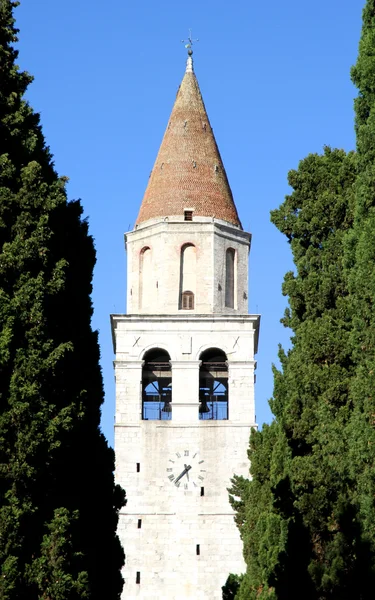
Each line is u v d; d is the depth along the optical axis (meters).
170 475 79.94
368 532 47.44
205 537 78.75
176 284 84.81
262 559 56.56
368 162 49.59
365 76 49.94
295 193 58.53
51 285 44.00
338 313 54.09
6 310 42.34
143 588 77.50
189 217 86.56
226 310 85.19
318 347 53.12
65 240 46.25
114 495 53.00
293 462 52.31
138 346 82.81
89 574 45.22
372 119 49.44
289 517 54.69
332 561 49.00
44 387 43.03
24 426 41.47
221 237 86.31
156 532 78.81
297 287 55.91
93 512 47.44
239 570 78.00
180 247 85.69
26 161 46.53
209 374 83.62
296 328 56.16
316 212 57.25
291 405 53.91
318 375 52.62
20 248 43.69
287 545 51.94
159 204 87.12
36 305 43.16
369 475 45.53
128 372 82.31
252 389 82.06
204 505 79.44
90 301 48.28
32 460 41.16
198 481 79.88
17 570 39.69
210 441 80.75
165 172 88.56
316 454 52.25
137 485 79.75
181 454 80.50
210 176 88.56
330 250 55.91
